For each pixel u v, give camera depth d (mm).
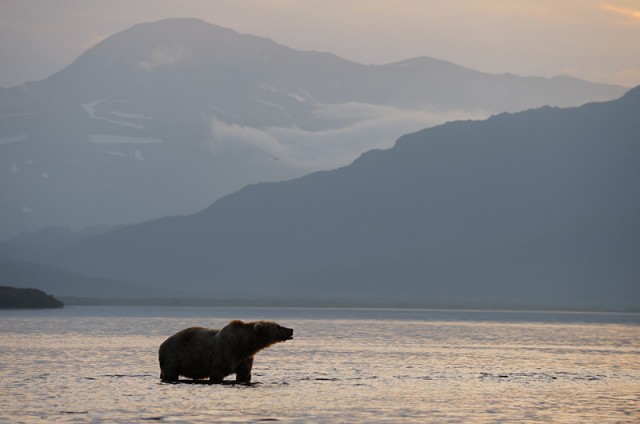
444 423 112250
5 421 110312
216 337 147625
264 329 145875
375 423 111875
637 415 120000
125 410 119562
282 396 135500
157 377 161375
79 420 111438
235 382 150875
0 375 164250
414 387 152250
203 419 112938
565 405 129625
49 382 152000
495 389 150250
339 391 144125
